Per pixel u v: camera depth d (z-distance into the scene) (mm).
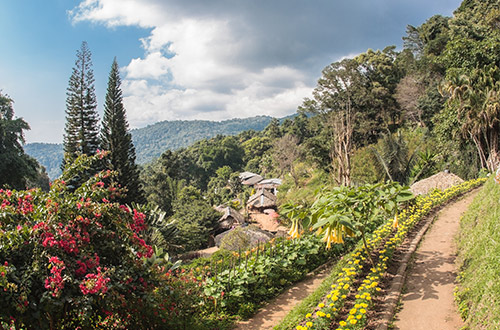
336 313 4875
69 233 4328
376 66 42906
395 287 5609
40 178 44688
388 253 6828
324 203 5840
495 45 20016
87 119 25656
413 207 10961
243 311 6129
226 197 57000
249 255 8625
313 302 5535
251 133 112812
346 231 5270
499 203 6238
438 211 11141
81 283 4039
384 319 4688
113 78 23266
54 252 4172
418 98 35188
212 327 5684
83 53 25203
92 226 4770
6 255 4082
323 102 39844
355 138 36312
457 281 5539
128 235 5020
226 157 87062
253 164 85000
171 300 5281
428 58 36969
